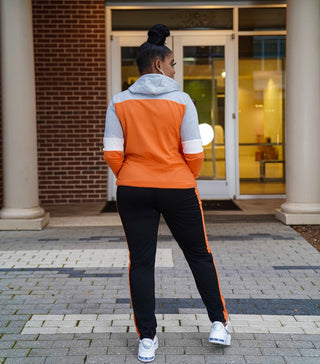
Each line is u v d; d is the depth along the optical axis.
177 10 8.55
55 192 8.50
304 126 6.38
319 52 6.34
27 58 6.42
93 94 8.44
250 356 3.03
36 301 3.93
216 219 6.94
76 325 3.48
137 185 2.93
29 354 3.07
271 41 8.71
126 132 2.96
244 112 8.92
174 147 2.98
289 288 4.20
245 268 4.73
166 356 3.03
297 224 6.42
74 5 8.34
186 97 2.97
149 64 3.01
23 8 6.36
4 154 6.49
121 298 4.00
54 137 8.46
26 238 5.99
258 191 9.01
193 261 3.10
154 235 3.03
